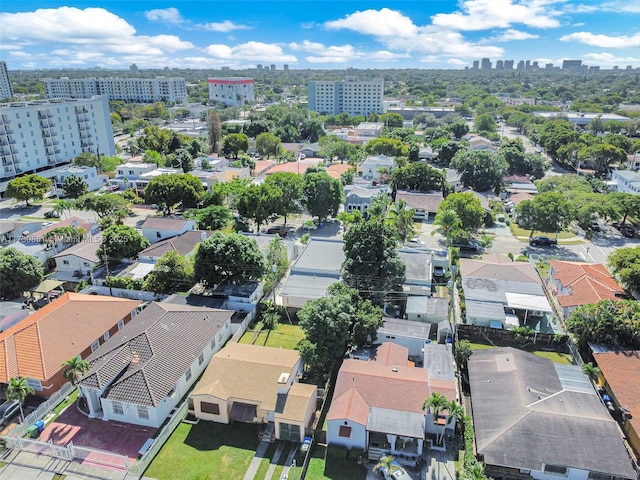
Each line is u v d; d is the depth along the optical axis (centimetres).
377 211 8062
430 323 5456
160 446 3731
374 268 5519
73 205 9175
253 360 4316
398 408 3772
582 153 12962
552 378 4234
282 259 6725
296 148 16562
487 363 4466
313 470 3500
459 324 5375
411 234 8044
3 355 4384
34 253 6831
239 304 5772
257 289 6003
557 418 3622
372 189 10375
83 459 3609
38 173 12138
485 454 3409
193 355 4497
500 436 3534
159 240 7669
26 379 4206
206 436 3872
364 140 17275
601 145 12750
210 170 12244
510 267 6450
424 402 3703
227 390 4025
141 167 11794
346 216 8531
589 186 10194
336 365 4716
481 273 6334
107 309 5309
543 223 7975
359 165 13938
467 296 5816
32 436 3844
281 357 4422
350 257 5644
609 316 4753
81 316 5028
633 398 4009
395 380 4034
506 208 10150
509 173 12394
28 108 11725
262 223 8925
